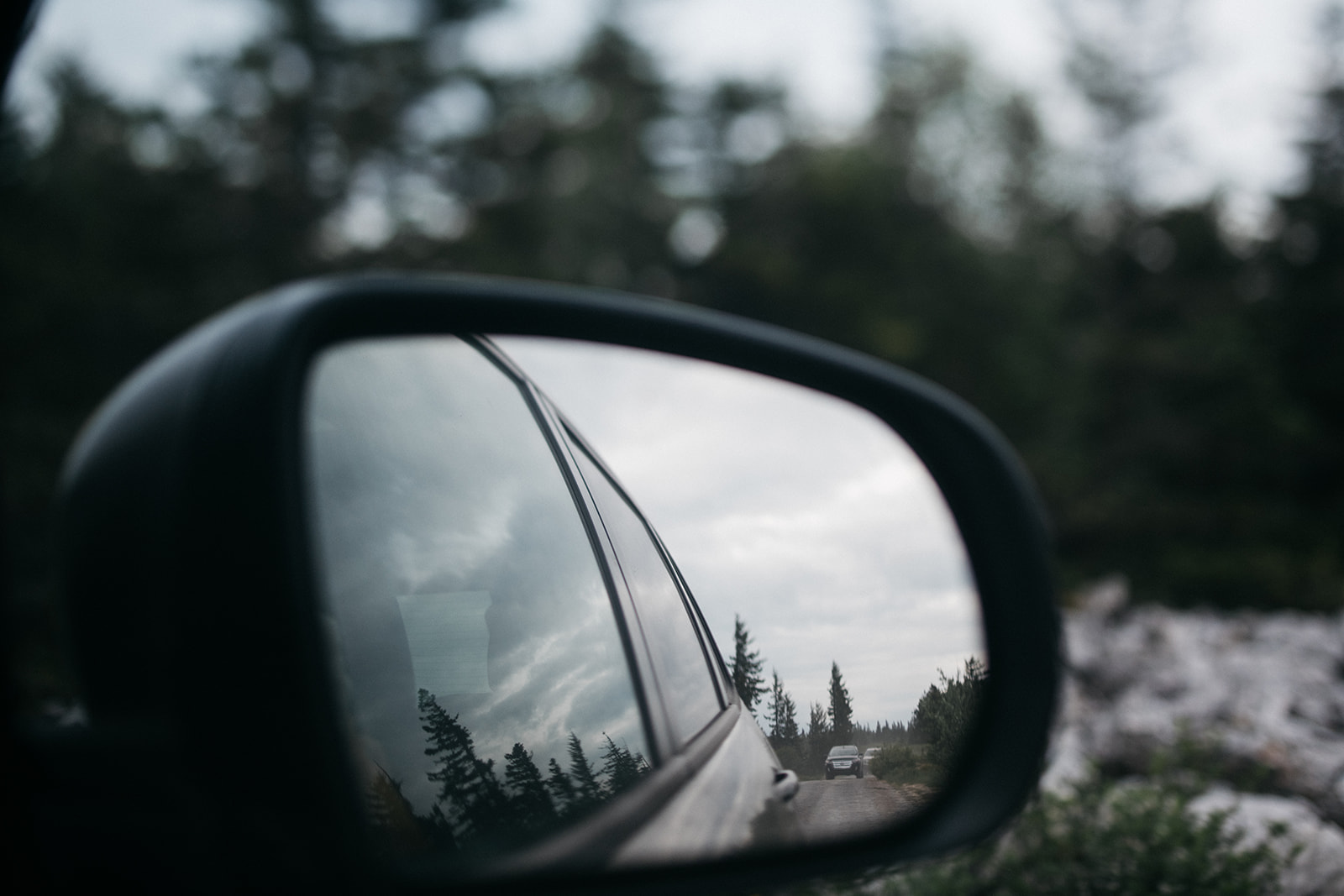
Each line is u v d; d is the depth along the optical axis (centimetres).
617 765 130
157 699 82
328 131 3288
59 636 104
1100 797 316
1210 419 3928
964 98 4125
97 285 1983
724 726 153
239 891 78
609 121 4444
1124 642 707
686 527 169
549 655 133
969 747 157
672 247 4494
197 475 84
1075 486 2452
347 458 119
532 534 143
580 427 170
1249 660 630
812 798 138
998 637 170
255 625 82
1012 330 3781
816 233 3812
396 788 109
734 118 4556
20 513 1022
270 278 2845
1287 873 285
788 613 152
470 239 3388
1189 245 4466
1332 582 1323
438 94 3450
